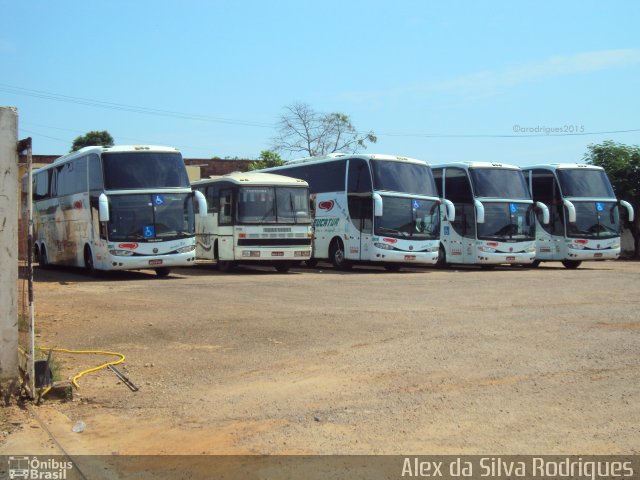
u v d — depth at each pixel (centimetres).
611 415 717
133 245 2183
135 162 2236
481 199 2830
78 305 1483
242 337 1134
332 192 2823
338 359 974
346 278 2231
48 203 2839
